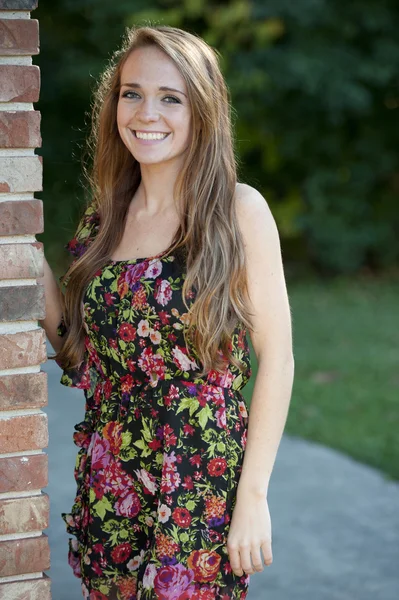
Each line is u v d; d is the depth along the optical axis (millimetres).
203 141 2381
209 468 2291
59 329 2557
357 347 9164
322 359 8602
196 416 2295
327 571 4176
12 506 2045
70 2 11961
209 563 2293
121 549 2375
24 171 1997
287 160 13711
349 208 13523
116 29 12109
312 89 12188
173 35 2396
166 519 2254
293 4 12078
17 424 2035
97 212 2633
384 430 6363
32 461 2051
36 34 1969
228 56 12227
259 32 12133
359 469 5559
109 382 2422
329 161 13602
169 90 2354
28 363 2045
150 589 2244
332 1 12352
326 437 6176
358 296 12055
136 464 2334
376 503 5004
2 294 2012
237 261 2324
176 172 2439
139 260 2375
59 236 12328
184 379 2324
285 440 6129
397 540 4535
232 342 2369
